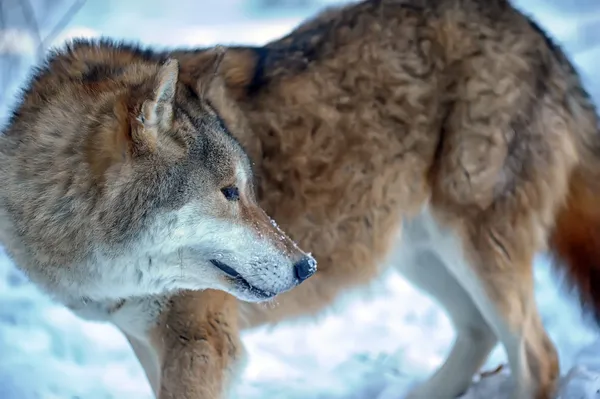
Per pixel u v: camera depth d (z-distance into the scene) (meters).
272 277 3.68
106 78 3.71
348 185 4.29
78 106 3.58
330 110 4.25
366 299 4.61
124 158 3.49
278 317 4.38
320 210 4.27
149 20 14.81
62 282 3.71
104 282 3.68
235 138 3.80
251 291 3.70
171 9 16.47
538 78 4.42
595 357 4.66
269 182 4.19
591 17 12.21
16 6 7.76
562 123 4.49
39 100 3.69
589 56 10.09
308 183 4.23
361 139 4.28
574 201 4.64
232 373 4.07
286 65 4.32
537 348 4.38
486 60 4.34
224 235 3.60
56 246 3.58
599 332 4.82
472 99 4.31
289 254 3.72
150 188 3.50
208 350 3.98
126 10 16.27
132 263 3.60
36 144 3.57
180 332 4.00
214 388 3.98
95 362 5.38
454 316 4.83
